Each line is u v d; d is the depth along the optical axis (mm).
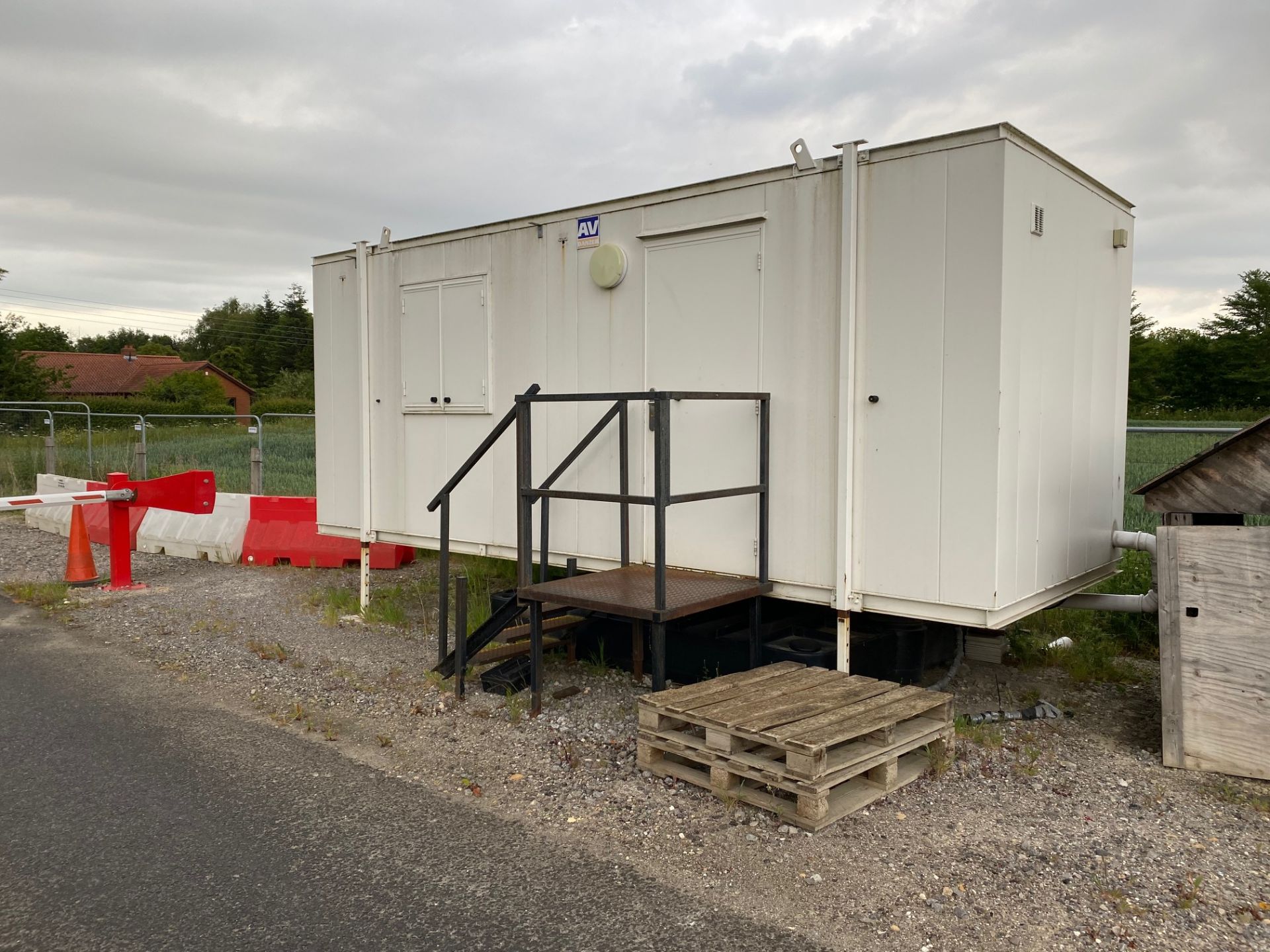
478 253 6562
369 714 5227
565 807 3988
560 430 6172
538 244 6207
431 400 6949
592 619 6219
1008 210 4375
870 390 4770
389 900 3223
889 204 4660
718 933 3023
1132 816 3883
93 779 4289
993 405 4391
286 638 6887
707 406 5438
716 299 5355
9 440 19484
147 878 3373
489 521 6633
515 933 3021
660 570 4543
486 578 8914
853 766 3859
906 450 4672
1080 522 5449
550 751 4625
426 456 7043
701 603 4703
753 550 5305
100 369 55875
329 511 7863
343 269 7559
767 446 5164
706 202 5359
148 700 5465
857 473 4840
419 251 6973
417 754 4617
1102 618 6770
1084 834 3711
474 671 5953
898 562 4727
